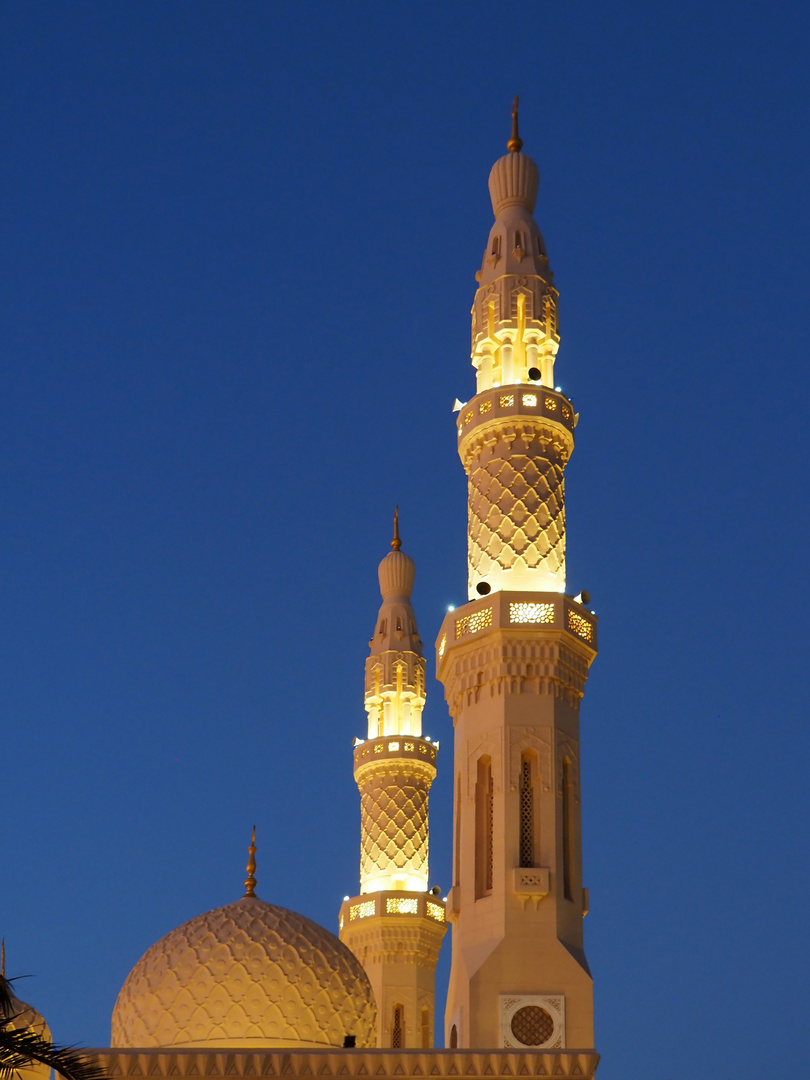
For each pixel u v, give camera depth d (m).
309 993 44.31
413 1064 38.06
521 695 44.09
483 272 49.38
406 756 65.62
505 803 42.88
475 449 47.34
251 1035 43.38
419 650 68.25
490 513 46.25
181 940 45.38
